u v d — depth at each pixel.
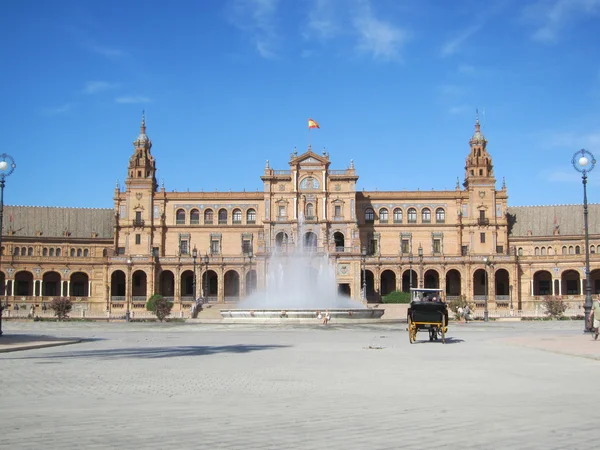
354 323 86.62
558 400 20.25
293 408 18.97
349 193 148.12
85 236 162.38
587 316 56.03
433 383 24.39
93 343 47.56
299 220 147.00
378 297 142.12
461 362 31.94
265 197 148.50
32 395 21.59
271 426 16.28
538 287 154.38
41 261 144.75
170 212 155.12
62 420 17.09
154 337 55.75
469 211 153.75
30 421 16.95
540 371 27.80
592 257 142.88
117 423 16.67
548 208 163.25
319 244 146.50
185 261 145.25
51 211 164.88
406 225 154.25
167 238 154.12
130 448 13.88
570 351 35.72
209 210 155.50
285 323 86.19
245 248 154.38
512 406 19.16
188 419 17.23
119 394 21.83
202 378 26.16
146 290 143.88
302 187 148.50
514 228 161.25
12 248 156.50
